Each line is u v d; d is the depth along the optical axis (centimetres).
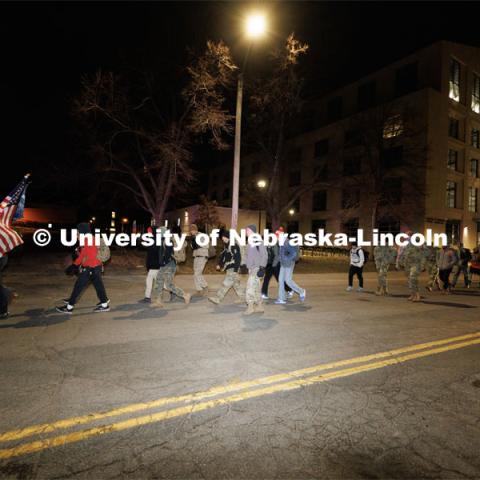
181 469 250
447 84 3284
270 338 568
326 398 363
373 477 248
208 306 809
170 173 1859
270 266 938
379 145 2816
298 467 256
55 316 671
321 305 883
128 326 615
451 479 248
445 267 1227
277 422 315
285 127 2261
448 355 512
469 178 3597
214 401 349
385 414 335
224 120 1622
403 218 3134
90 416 315
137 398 351
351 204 3234
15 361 440
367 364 464
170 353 484
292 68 1903
